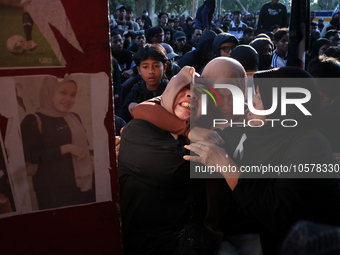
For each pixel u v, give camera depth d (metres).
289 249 0.59
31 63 1.06
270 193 1.17
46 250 1.23
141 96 2.74
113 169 1.23
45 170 1.16
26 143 1.12
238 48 2.64
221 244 1.42
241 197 1.22
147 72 2.61
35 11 1.03
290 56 2.26
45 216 1.20
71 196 1.21
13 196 1.15
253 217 1.23
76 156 1.18
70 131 1.15
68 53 1.08
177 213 1.43
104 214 1.26
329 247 0.55
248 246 1.46
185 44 6.39
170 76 3.44
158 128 1.46
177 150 1.37
